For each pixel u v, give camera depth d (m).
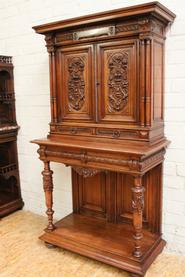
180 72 1.93
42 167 2.77
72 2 2.32
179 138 2.01
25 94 2.74
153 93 1.80
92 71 1.95
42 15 2.50
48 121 2.64
